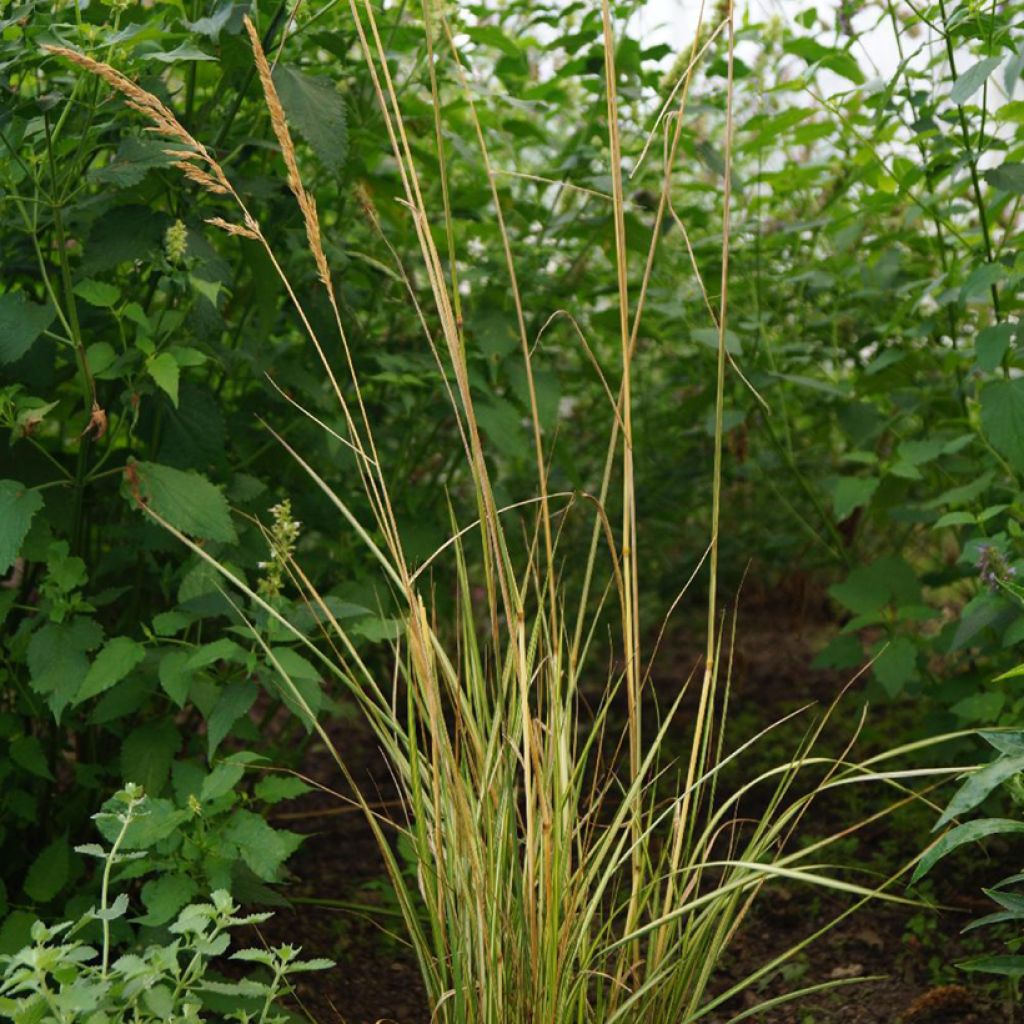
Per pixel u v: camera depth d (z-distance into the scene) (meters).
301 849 3.16
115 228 2.27
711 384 3.86
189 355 2.22
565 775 1.83
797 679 4.18
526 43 3.74
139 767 2.24
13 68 2.22
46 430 2.97
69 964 1.61
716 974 2.55
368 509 3.01
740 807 3.27
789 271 3.82
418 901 2.84
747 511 4.55
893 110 3.01
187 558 2.57
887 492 3.53
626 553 1.83
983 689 2.98
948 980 2.38
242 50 2.35
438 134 1.85
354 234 3.24
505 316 3.13
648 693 4.13
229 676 2.26
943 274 3.19
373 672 3.38
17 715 2.45
